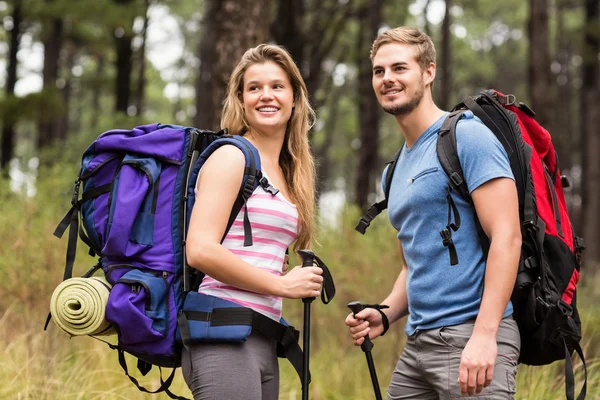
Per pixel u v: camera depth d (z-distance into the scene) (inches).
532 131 116.7
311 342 261.1
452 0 885.2
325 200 266.4
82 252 223.0
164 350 103.0
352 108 956.0
